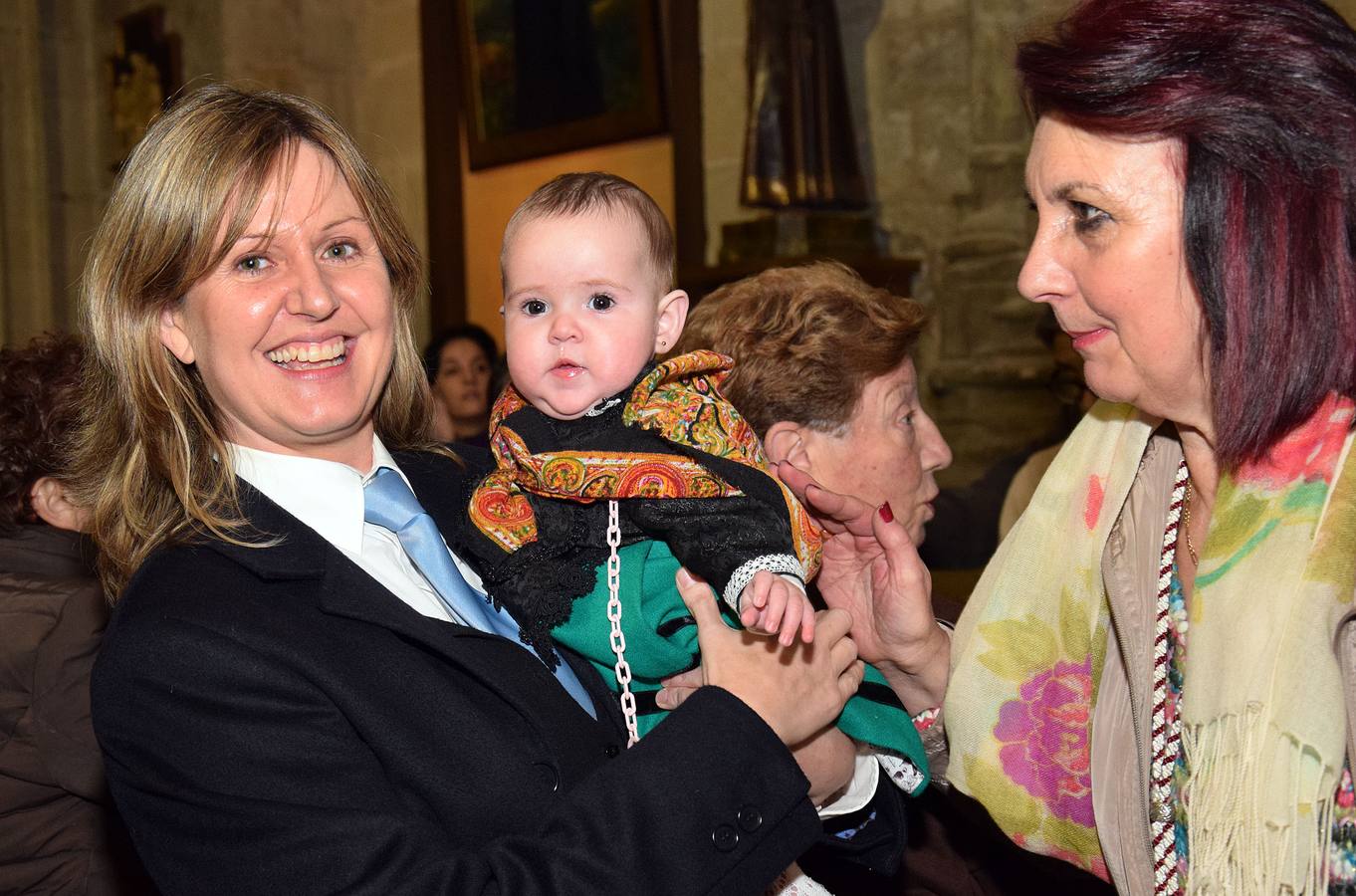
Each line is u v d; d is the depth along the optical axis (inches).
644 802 56.1
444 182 376.8
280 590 59.5
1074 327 58.1
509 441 70.2
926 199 311.7
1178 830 60.3
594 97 343.3
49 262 423.8
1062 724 67.7
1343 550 52.7
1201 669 55.1
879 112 317.7
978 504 258.1
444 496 74.7
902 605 72.7
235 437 64.9
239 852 53.2
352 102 412.2
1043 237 57.4
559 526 67.5
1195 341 54.5
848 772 68.3
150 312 61.8
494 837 57.9
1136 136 52.6
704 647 63.4
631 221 70.9
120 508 63.6
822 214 296.4
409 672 59.0
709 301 83.8
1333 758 50.4
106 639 57.2
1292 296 51.1
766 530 65.2
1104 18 53.7
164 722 54.6
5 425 105.2
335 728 56.2
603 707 68.1
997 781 68.8
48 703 93.5
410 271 72.4
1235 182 51.0
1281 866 51.6
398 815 54.6
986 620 70.4
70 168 431.8
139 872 97.5
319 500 64.4
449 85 375.2
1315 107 50.3
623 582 66.9
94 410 65.0
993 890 80.3
